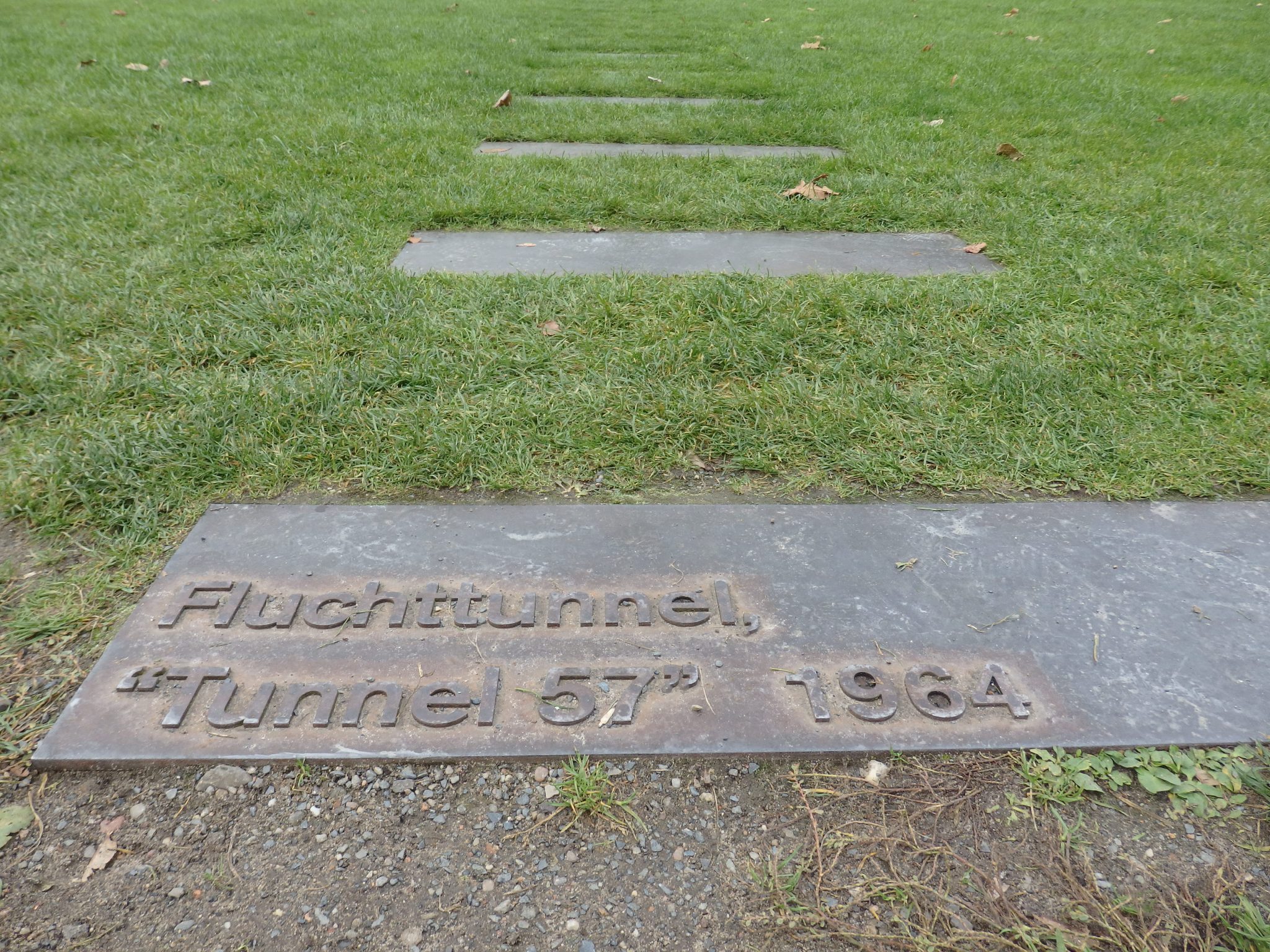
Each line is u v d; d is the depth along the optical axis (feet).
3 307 12.55
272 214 15.93
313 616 7.75
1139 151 21.12
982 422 10.78
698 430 10.61
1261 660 7.56
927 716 7.05
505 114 23.20
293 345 11.94
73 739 6.68
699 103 25.39
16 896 5.81
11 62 27.30
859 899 5.94
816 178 18.56
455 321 12.63
